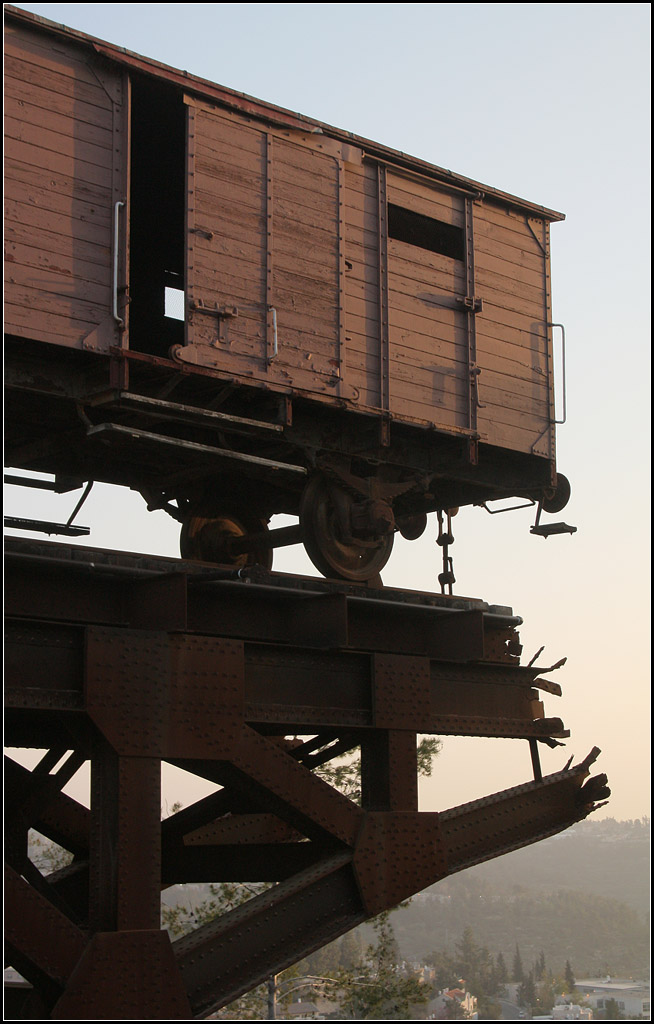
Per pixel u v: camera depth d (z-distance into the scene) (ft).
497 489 40.70
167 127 37.35
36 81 29.14
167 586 27.78
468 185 38.81
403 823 30.91
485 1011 410.31
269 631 31.45
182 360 30.55
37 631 26.48
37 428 34.99
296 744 38.88
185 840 37.58
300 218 34.06
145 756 26.68
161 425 35.45
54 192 29.09
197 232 31.45
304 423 35.04
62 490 38.27
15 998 27.89
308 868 29.71
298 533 36.99
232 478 41.01
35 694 25.86
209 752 27.81
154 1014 25.27
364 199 36.11
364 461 37.55
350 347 34.86
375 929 69.92
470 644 33.37
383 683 31.99
